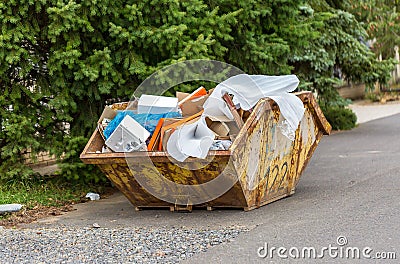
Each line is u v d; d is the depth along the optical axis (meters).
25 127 9.05
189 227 7.19
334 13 15.09
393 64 16.77
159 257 6.00
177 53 9.27
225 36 9.67
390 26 20.84
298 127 8.43
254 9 10.15
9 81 9.21
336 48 15.41
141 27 9.05
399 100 26.34
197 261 5.85
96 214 8.16
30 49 9.26
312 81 15.30
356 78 16.75
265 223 7.19
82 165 9.30
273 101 7.75
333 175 10.33
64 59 8.85
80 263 5.89
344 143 14.54
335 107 17.16
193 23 9.46
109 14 9.05
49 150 9.30
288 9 10.33
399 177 9.70
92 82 9.20
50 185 9.52
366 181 9.55
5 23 8.66
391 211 7.43
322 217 7.33
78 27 8.84
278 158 8.14
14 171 9.15
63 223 7.66
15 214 8.14
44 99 9.48
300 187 9.38
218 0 9.91
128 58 9.16
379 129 17.09
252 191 7.77
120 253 6.17
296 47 11.11
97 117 9.57
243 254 6.02
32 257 6.13
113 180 7.89
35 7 8.72
